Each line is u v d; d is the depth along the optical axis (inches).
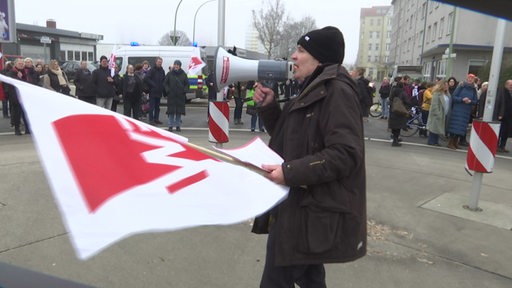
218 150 66.9
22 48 1533.0
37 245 139.7
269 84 102.2
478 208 200.2
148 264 131.7
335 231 72.8
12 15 342.3
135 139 47.6
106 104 394.9
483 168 192.5
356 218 74.5
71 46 1733.5
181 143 55.1
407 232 169.2
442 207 201.2
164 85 415.5
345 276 130.6
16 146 298.2
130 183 42.4
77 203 37.9
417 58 1617.9
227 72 118.6
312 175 67.3
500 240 165.0
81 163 40.5
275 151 84.3
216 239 151.0
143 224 40.0
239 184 55.7
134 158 45.3
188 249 142.8
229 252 142.3
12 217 161.5
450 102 384.2
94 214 37.9
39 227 153.5
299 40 78.6
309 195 72.9
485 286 129.8
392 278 131.3
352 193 74.3
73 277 122.0
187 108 658.2
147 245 143.6
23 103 41.2
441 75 1150.3
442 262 144.2
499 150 390.0
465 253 151.9
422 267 139.7
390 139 426.6
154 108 451.2
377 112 686.5
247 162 65.5
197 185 49.2
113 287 118.3
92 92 384.2
